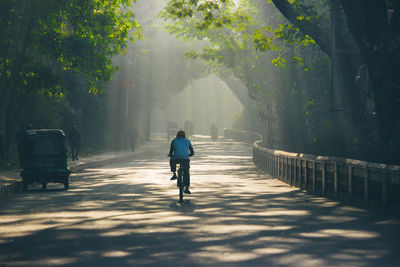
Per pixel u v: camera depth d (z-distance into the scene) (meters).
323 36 43.12
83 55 55.16
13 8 52.28
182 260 15.28
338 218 23.55
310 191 35.47
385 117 37.25
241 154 91.19
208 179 45.53
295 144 65.50
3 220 22.77
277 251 16.52
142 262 15.03
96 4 54.91
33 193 34.34
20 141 48.47
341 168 30.48
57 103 74.50
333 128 49.56
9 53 53.91
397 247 17.22
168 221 22.50
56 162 36.03
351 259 15.48
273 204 28.66
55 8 53.09
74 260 15.30
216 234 19.47
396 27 37.25
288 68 69.88
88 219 23.06
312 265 14.74
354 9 36.97
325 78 61.47
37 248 16.98
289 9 43.19
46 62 71.19
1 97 52.97
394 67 36.69
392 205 24.39
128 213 24.89
